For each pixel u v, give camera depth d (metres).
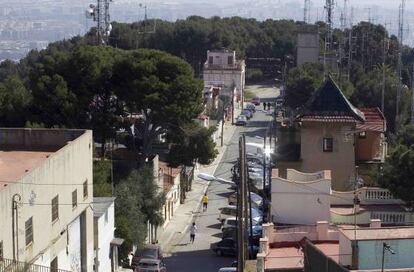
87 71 62.72
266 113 141.38
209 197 79.00
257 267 33.09
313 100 50.03
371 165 50.72
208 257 55.78
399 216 41.22
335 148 49.09
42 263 34.69
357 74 120.00
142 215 55.34
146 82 61.47
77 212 40.69
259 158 85.38
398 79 96.88
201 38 171.25
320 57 150.50
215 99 123.12
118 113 64.81
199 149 67.19
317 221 39.06
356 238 28.06
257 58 182.00
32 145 45.25
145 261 48.72
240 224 34.47
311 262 28.78
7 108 62.53
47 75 63.00
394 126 93.56
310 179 41.88
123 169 63.12
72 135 44.81
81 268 42.38
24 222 32.22
